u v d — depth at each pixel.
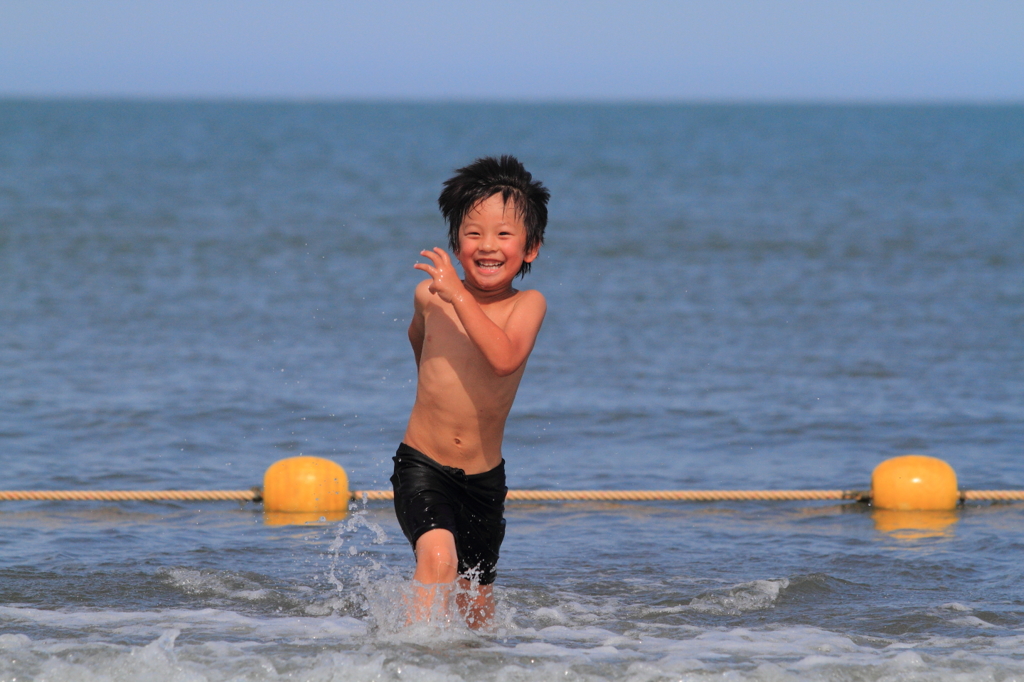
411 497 17.19
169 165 186.75
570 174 182.62
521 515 27.88
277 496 27.86
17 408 37.84
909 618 19.14
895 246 90.50
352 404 39.59
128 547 24.11
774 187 156.12
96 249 82.00
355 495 28.70
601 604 20.11
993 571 22.62
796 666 15.68
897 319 58.19
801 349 50.62
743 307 62.25
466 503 17.41
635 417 38.72
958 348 50.75
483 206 16.98
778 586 21.06
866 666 15.56
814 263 81.00
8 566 22.08
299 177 167.12
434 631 16.72
